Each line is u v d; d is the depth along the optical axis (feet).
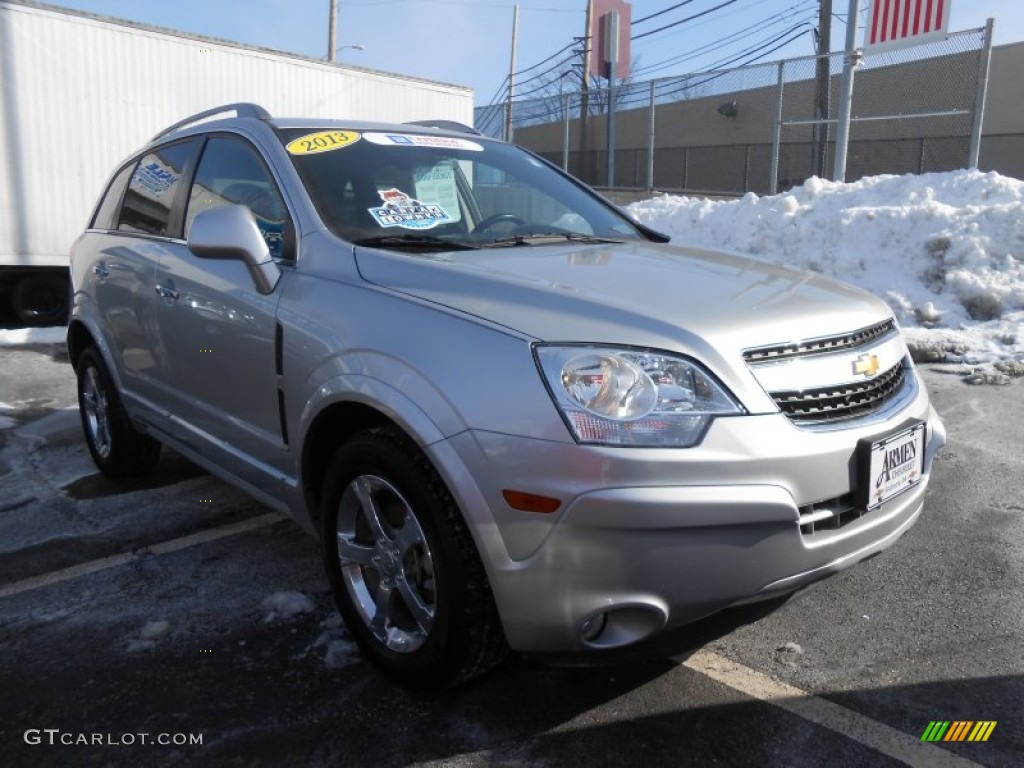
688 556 7.07
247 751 7.90
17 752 7.89
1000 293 26.76
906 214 30.42
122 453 14.97
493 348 7.64
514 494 7.22
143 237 13.76
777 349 7.87
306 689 8.86
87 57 35.27
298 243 10.28
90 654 9.56
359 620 9.09
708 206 38.06
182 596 10.94
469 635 7.79
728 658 9.33
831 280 10.27
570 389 7.21
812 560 7.65
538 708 8.49
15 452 17.25
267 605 10.62
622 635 7.32
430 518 7.86
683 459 7.04
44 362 26.45
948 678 8.89
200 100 39.24
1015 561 11.52
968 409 18.81
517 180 13.08
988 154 60.90
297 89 42.96
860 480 7.94
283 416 9.91
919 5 37.40
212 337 11.15
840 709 8.39
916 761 7.63
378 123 13.09
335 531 9.24
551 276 8.82
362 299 8.98
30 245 34.22
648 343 7.46
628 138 76.07
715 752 7.78
